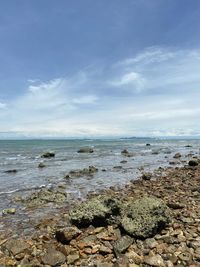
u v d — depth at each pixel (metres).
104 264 7.52
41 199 15.45
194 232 9.60
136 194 16.89
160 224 9.70
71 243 8.96
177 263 7.54
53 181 22.61
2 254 8.40
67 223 11.23
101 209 10.59
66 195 16.89
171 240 8.90
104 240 9.16
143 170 29.52
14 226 11.18
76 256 8.02
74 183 21.61
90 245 8.74
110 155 51.03
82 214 10.66
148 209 9.96
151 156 48.84
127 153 55.38
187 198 14.91
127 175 25.97
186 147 86.75
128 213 10.15
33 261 7.83
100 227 10.30
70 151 63.31
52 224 11.21
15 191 18.55
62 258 7.90
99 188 19.47
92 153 56.44
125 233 9.52
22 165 34.44
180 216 11.24
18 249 8.60
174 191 17.19
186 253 8.00
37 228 10.86
